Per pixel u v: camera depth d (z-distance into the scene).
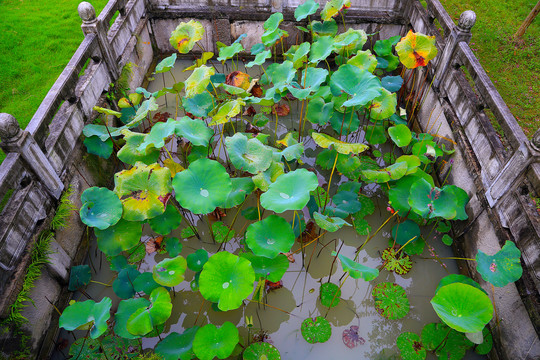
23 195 3.28
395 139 4.68
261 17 6.79
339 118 5.09
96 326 2.87
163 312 3.11
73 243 4.02
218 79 5.94
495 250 3.63
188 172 3.67
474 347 3.51
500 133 5.70
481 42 7.28
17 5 8.04
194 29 5.50
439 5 5.33
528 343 3.10
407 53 4.79
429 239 4.42
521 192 3.36
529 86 6.38
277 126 5.88
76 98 4.32
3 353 2.98
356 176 4.74
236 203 3.83
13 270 3.15
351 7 6.80
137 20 6.29
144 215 3.67
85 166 4.41
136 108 5.52
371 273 3.31
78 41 7.12
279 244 3.47
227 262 3.29
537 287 3.10
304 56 5.23
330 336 3.60
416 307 3.88
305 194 3.27
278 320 3.76
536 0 8.28
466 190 4.31
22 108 5.76
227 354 2.95
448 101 4.99
